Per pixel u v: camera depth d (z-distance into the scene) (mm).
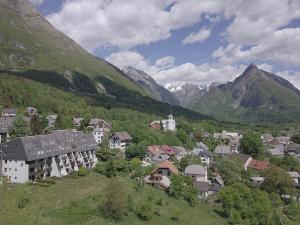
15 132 164375
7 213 90312
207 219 114375
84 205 100188
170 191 128625
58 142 134875
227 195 123312
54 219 90188
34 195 102312
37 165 120750
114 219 96688
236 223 115188
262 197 128375
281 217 129375
